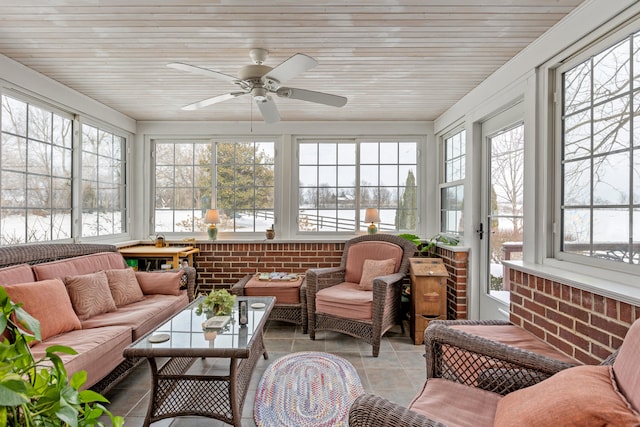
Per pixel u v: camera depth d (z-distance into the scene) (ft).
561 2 6.13
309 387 7.55
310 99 8.29
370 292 10.55
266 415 6.55
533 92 7.63
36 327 2.87
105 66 8.81
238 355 5.71
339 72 9.23
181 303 10.19
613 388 3.28
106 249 10.61
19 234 8.86
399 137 14.35
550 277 6.16
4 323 2.68
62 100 10.07
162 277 10.42
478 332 6.84
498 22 6.76
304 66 6.66
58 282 7.56
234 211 14.48
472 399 4.49
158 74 9.35
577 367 3.92
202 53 8.06
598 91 6.11
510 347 4.78
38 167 9.47
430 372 5.30
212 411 6.01
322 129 14.17
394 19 6.64
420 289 10.11
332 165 14.53
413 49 7.91
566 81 6.97
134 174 14.21
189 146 14.56
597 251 6.08
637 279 5.08
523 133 8.75
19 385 2.31
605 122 5.95
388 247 11.75
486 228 10.65
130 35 7.23
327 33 7.16
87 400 2.92
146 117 13.71
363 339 9.51
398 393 7.30
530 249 7.68
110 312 8.64
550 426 3.14
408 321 12.23
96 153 12.01
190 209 14.53
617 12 5.49
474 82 10.03
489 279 10.56
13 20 6.62
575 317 5.58
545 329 6.33
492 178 10.39
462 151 12.14
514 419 3.50
